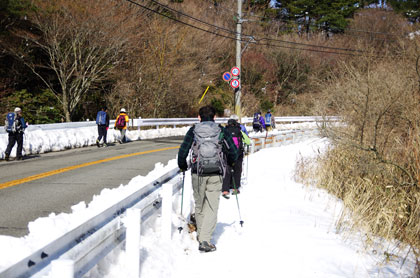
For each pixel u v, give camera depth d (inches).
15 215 225.0
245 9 1859.0
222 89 1704.0
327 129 382.3
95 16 882.1
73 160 483.8
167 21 1234.6
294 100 1817.2
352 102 391.9
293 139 925.2
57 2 856.9
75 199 268.7
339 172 421.4
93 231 120.2
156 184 203.6
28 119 842.2
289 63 1859.0
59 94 974.4
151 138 876.6
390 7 1946.4
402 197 303.0
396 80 372.5
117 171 397.7
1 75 919.7
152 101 1168.2
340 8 2098.9
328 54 1844.2
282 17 2159.2
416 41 399.9
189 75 1258.6
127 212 139.8
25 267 83.4
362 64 420.8
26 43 904.3
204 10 1577.3
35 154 547.5
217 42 1508.4
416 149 320.2
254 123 976.3
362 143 361.1
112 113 1102.4
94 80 976.9
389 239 262.5
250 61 1790.1
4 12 847.7
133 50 1104.2
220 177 200.2
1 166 427.2
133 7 1087.0
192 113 1405.0
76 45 936.9
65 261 88.0
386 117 370.6
